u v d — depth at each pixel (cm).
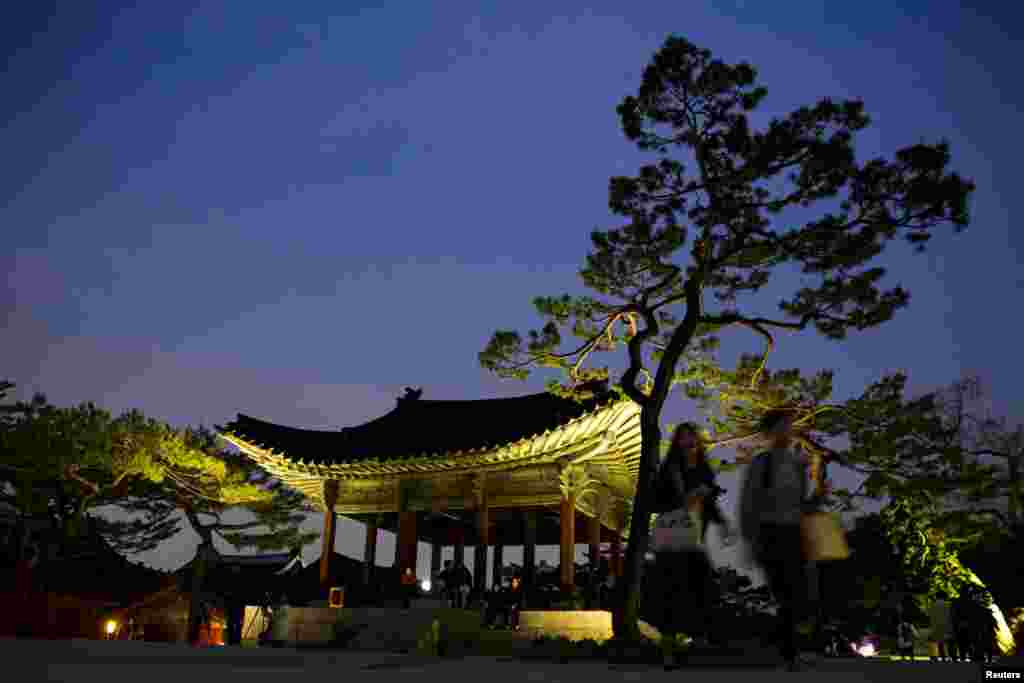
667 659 852
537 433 2369
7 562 3400
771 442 671
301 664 879
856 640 3381
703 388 2330
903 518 3127
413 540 2778
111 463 3014
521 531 3412
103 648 1066
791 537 646
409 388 3159
